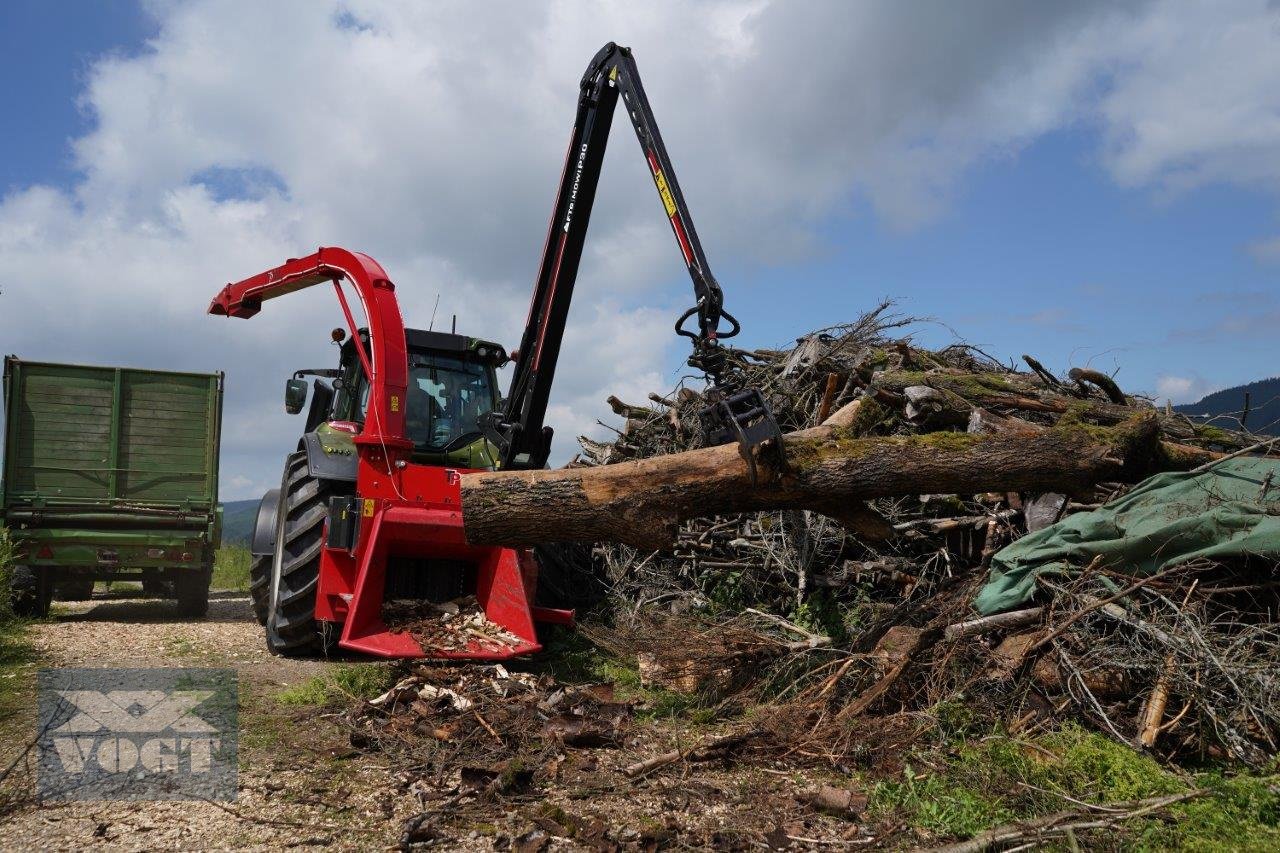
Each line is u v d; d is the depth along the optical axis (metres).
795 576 5.96
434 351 7.00
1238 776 3.26
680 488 4.54
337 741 3.98
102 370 8.72
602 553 7.16
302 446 6.48
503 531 4.66
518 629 5.54
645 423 7.82
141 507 8.66
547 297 6.44
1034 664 3.97
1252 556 3.93
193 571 8.92
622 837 2.97
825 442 4.61
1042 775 3.32
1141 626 3.77
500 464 6.47
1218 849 2.70
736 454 4.50
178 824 3.01
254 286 7.45
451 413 6.96
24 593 8.19
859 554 5.92
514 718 4.29
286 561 6.02
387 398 5.66
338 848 2.85
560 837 2.96
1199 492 4.33
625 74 5.70
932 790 3.32
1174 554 4.00
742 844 2.94
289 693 4.73
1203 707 3.59
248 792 3.32
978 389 5.86
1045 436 4.70
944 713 3.83
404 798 3.31
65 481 8.56
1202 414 6.06
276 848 2.83
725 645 4.84
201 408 9.02
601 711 4.54
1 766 3.56
